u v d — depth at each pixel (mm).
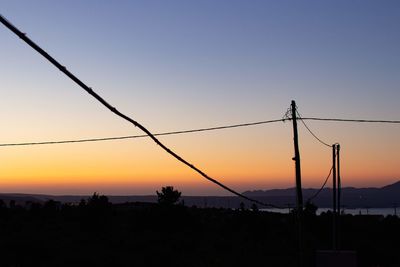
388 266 46625
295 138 26125
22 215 89188
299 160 26156
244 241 62938
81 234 64312
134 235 63531
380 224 81062
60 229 70938
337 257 28047
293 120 25891
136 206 113438
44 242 52719
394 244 64500
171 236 62656
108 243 55875
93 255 46000
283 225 82188
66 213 92812
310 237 64562
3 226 71062
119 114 9219
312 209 72938
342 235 65250
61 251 47938
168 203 72562
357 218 95188
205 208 119688
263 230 74438
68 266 41031
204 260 46750
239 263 44906
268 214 101500
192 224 73812
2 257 43656
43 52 6332
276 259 48312
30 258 43844
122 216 90812
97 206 71938
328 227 70188
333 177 40438
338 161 40062
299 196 26281
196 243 57938
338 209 40312
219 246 56875
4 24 5645
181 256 48719
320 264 28281
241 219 79750
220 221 87000
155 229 70875
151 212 73188
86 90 7680
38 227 72250
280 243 61406
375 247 56281
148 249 50000
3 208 84875
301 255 26125
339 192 40188
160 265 43406
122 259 44219
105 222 71500
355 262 27922
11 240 53125
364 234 71250
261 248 56250
